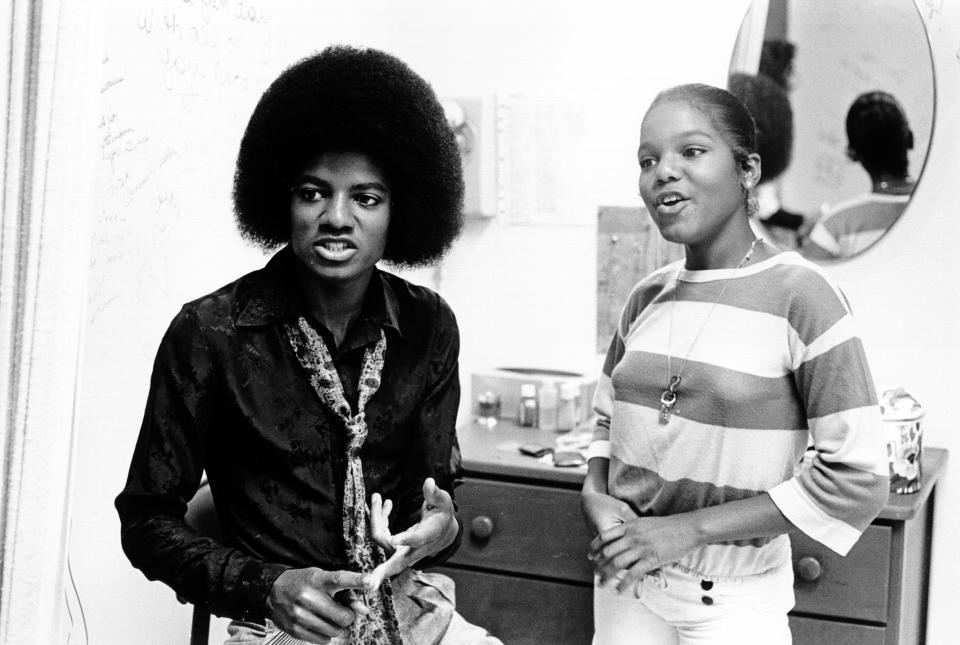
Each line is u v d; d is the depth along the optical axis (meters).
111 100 1.60
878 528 1.74
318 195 1.15
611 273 2.38
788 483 1.33
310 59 1.21
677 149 1.36
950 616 2.14
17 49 0.99
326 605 1.04
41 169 1.00
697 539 1.33
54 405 1.03
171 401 1.14
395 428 1.25
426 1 2.47
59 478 1.04
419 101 1.24
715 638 1.37
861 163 2.10
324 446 1.19
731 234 1.40
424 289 1.34
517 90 2.42
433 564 1.29
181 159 1.78
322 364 1.18
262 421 1.16
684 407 1.38
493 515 2.01
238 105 1.92
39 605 1.05
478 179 2.43
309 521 1.18
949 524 2.12
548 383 2.32
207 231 1.86
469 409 2.56
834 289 1.33
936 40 2.05
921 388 2.13
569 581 1.98
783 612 1.41
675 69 2.28
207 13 1.81
